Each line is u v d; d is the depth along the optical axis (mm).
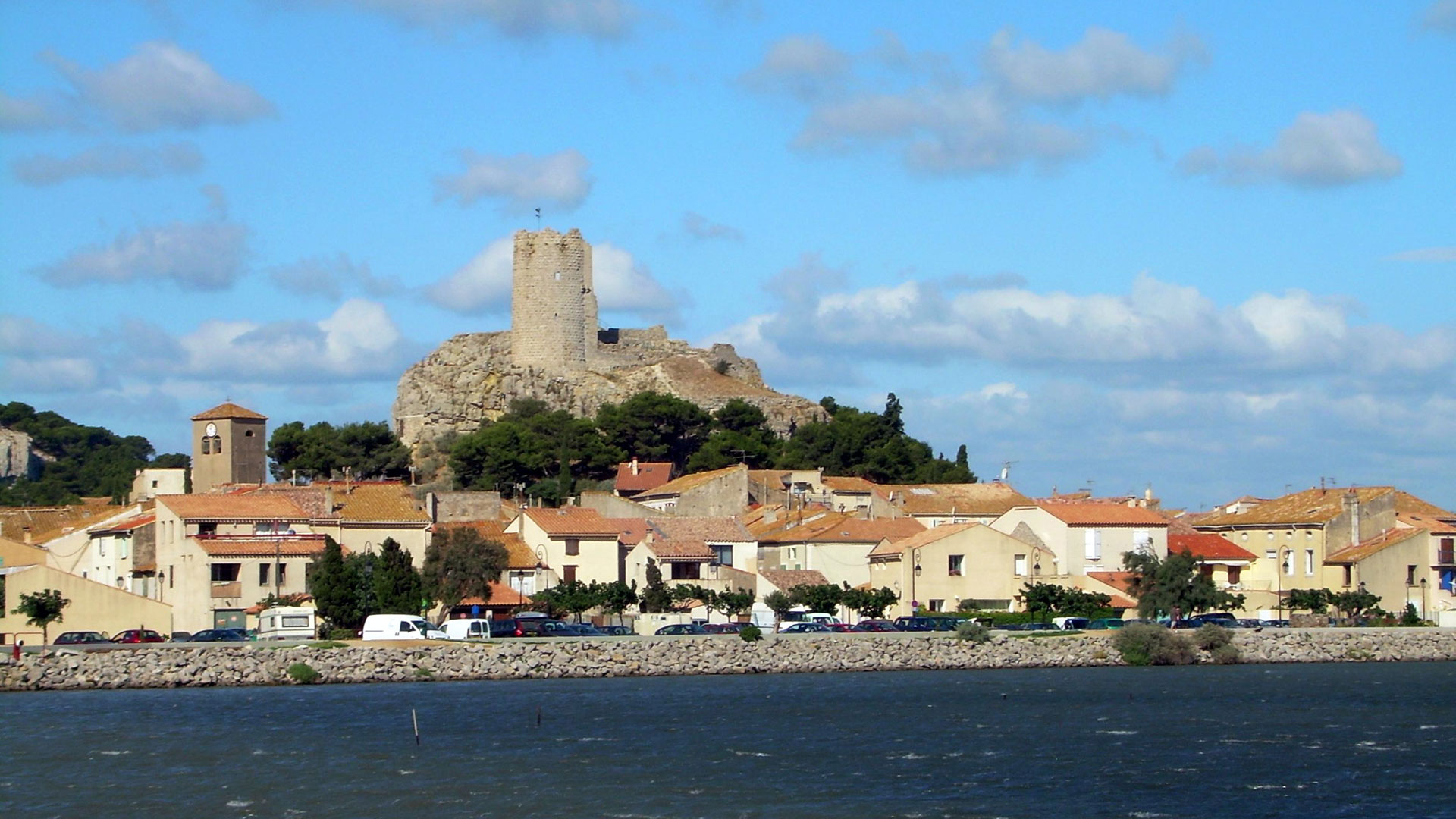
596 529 188500
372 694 140750
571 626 172000
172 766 104500
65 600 159375
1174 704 136375
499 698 138500
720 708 132750
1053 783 100250
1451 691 147000
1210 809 93375
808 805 93875
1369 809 93438
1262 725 124375
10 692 139875
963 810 92938
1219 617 189625
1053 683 152875
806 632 174750
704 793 97062
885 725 123312
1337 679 158750
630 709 131375
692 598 183875
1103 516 199875
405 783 99562
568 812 92125
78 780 100062
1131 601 191500
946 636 169750
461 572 172875
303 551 170125
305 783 99438
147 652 145500
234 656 147125
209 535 168750
